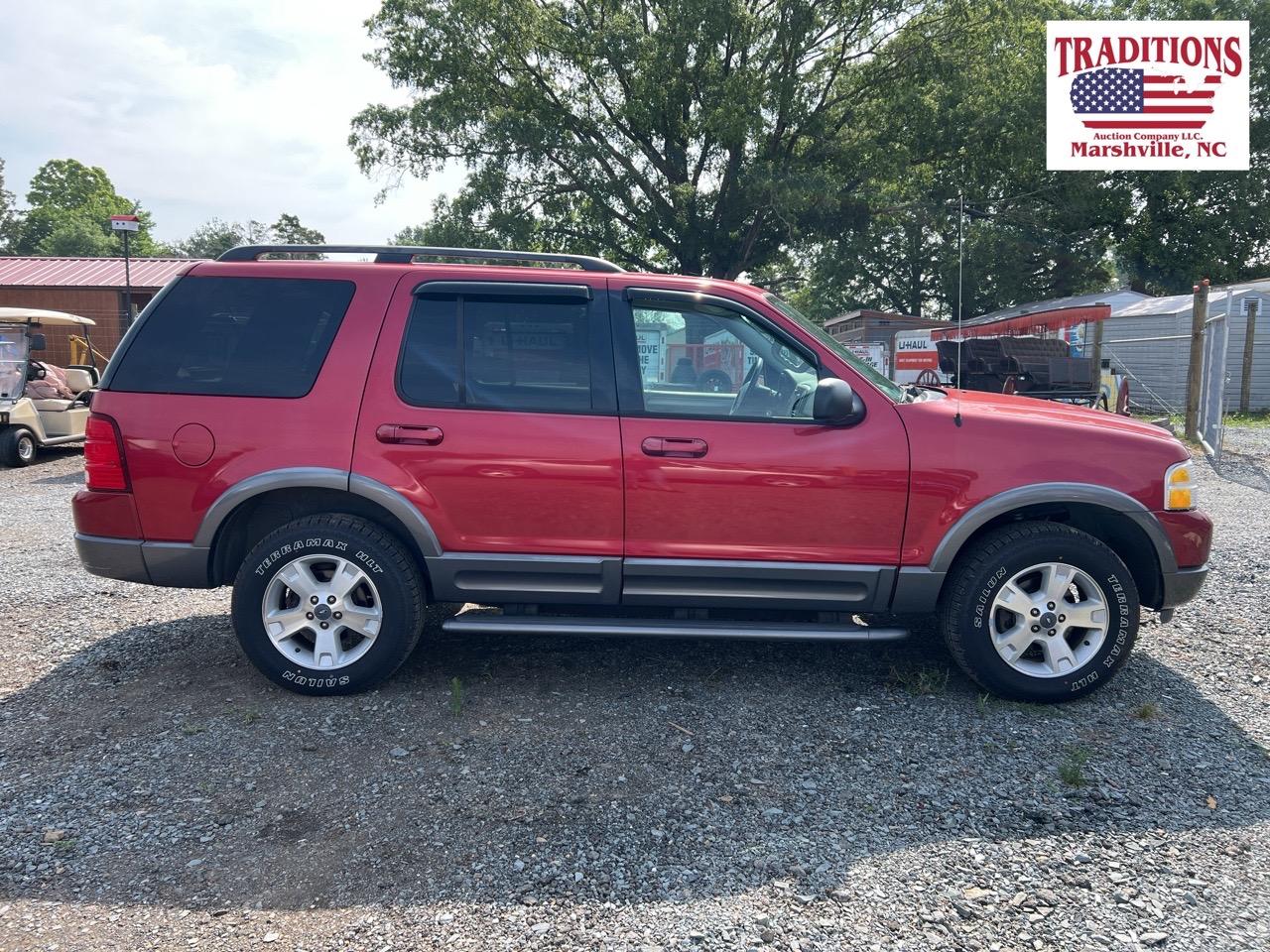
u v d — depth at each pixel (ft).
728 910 8.02
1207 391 40.01
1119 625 12.34
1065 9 107.86
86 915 7.88
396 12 89.92
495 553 12.55
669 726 11.87
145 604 17.35
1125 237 122.31
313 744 11.25
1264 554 20.72
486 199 93.04
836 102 96.43
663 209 97.19
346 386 12.55
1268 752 11.18
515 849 8.96
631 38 86.84
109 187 350.43
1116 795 10.07
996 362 51.90
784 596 12.71
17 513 27.68
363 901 8.12
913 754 11.09
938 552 12.40
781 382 12.92
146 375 12.69
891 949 7.50
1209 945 7.55
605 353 12.73
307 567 12.58
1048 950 7.50
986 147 102.73
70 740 11.31
